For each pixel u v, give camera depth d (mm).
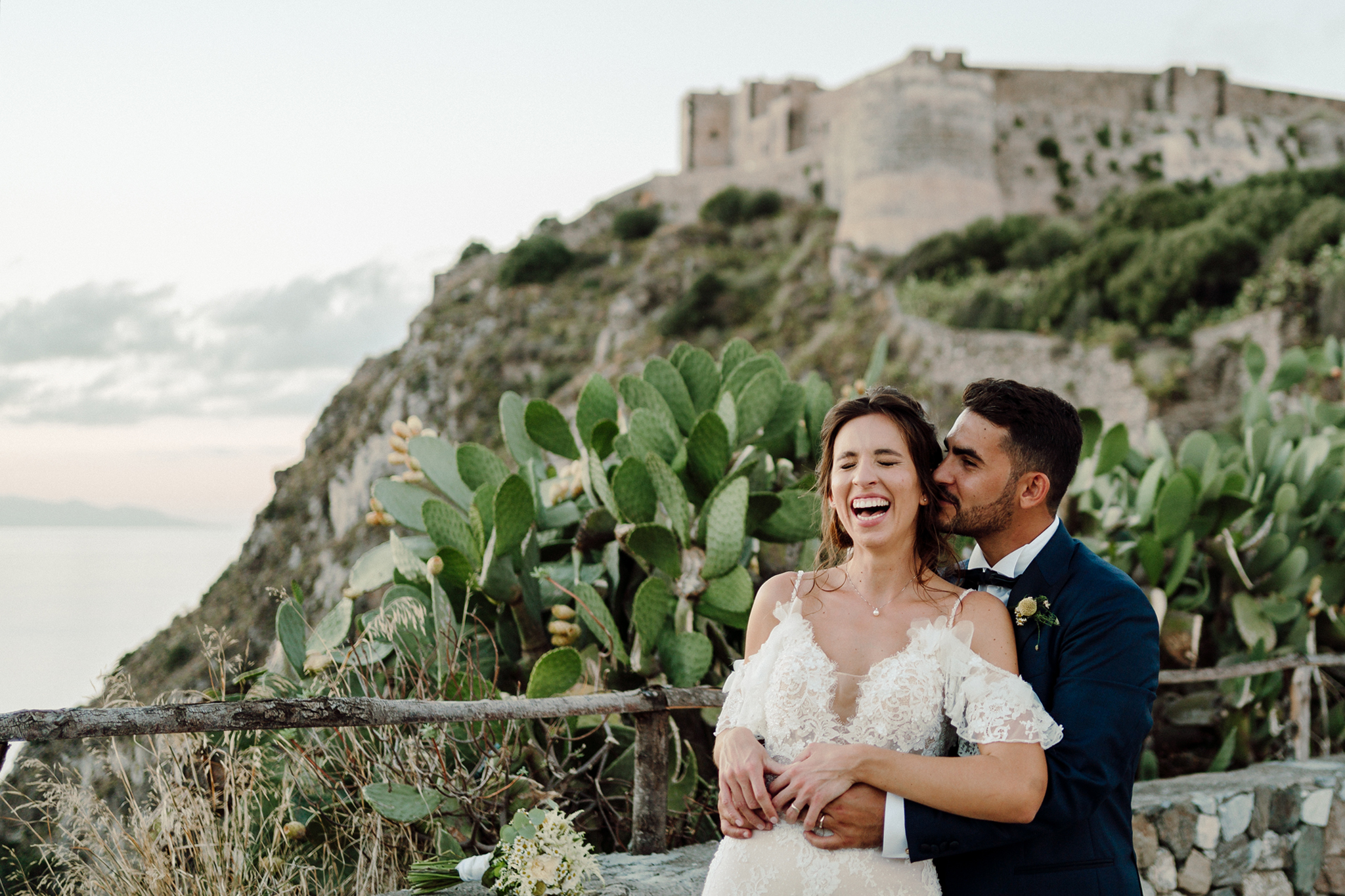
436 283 59156
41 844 2422
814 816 1557
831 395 3688
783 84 56594
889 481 1734
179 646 16625
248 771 2699
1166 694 4379
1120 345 26781
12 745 1598
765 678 1751
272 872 2521
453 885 2240
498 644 3174
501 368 49188
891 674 1645
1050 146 44500
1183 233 27891
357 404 51812
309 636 3127
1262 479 4613
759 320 42250
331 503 46875
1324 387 6598
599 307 51562
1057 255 35031
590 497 3459
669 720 2922
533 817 2049
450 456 3646
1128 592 1724
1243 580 4316
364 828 2660
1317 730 4465
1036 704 1586
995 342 29781
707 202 52688
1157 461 4430
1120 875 1660
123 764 2662
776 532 3301
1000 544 1861
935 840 1531
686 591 3014
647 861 2447
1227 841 3174
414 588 3156
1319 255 25297
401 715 2018
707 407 3871
